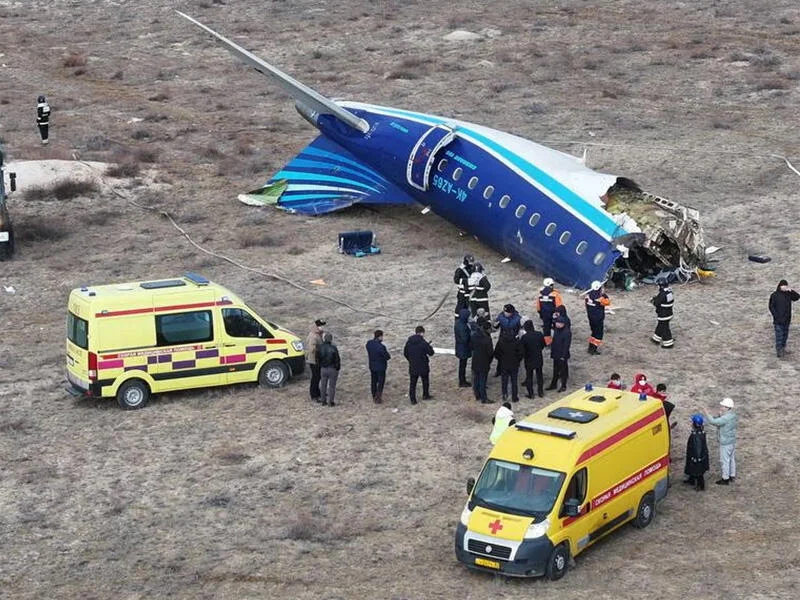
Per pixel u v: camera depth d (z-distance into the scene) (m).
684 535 91.94
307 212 181.25
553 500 85.31
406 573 87.50
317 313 143.25
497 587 84.94
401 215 181.62
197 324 118.94
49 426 114.69
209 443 110.06
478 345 115.19
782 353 124.81
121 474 104.50
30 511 98.44
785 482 99.88
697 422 97.56
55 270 161.88
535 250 150.62
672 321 135.88
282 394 120.81
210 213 184.75
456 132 168.12
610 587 84.62
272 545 92.06
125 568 89.31
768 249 159.50
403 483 101.38
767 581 85.06
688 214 150.38
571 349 129.38
